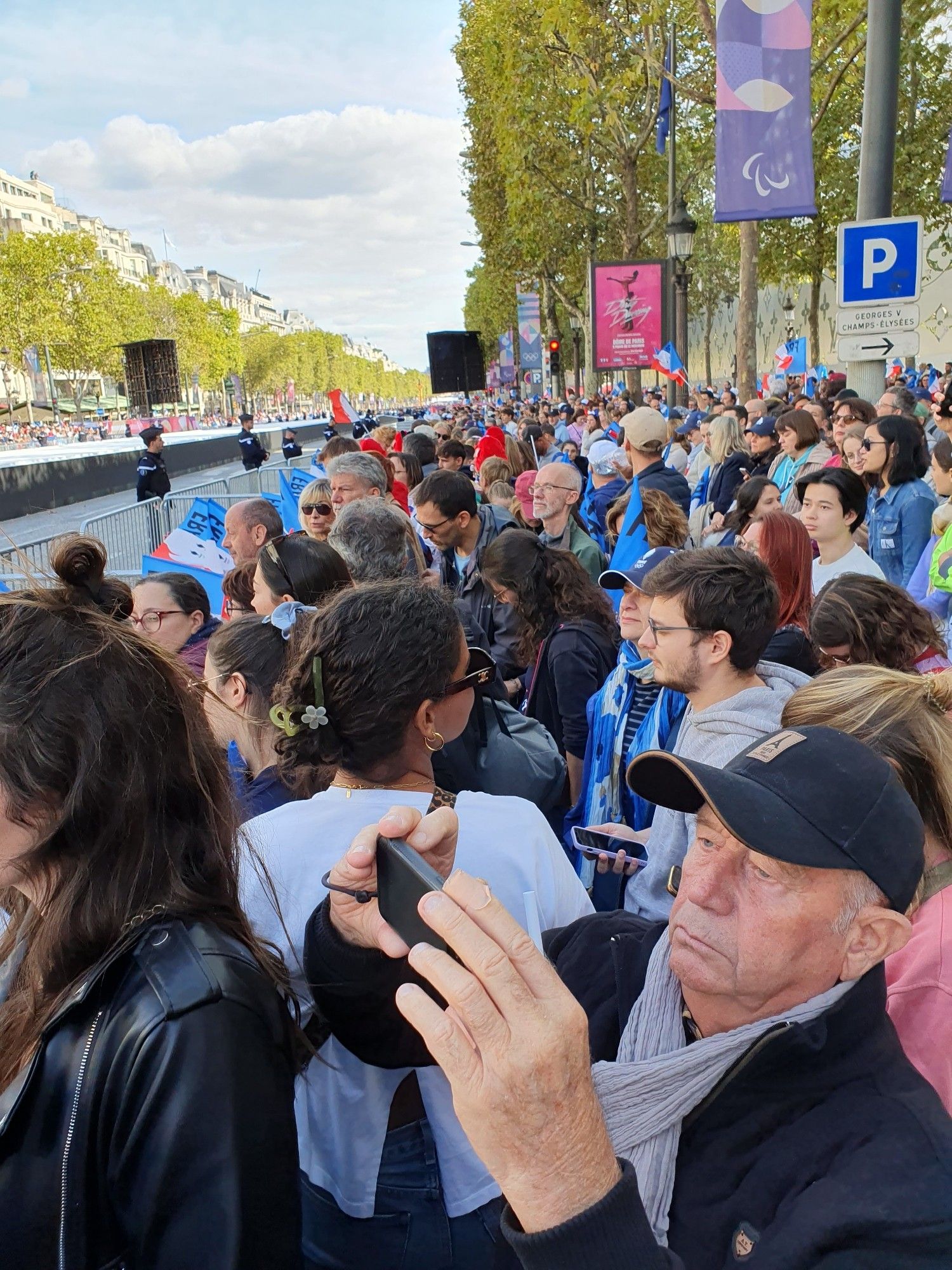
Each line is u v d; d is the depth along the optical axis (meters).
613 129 22.31
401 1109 1.48
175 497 9.66
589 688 3.32
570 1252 0.82
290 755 1.66
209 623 3.78
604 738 2.97
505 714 2.59
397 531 3.61
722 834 1.11
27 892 1.14
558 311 44.28
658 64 16.80
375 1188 1.48
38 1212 0.99
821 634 2.58
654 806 2.88
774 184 8.17
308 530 4.77
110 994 1.04
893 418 5.15
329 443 7.05
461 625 1.69
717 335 48.00
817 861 1.00
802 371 21.73
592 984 1.38
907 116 23.44
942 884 1.56
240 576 3.69
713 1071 1.05
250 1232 0.97
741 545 3.99
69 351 62.81
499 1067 0.83
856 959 1.05
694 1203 1.03
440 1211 1.47
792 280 29.50
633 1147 1.06
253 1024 1.05
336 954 1.31
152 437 16.41
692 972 1.09
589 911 1.74
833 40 14.92
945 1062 1.44
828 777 1.06
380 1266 1.48
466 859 1.57
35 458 21.14
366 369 190.12
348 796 1.63
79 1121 1.00
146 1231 0.98
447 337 26.36
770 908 1.04
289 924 1.51
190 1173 0.97
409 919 1.05
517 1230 0.87
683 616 2.29
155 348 53.84
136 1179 0.98
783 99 8.05
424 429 12.24
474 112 34.03
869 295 6.85
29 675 1.07
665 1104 1.05
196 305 90.00
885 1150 0.96
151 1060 0.99
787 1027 1.01
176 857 1.12
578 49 17.30
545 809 2.56
